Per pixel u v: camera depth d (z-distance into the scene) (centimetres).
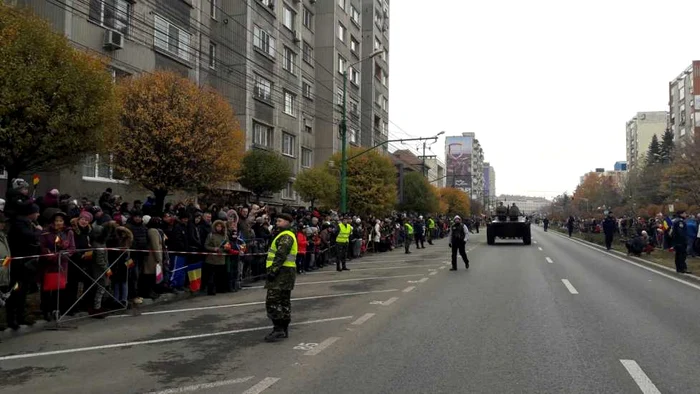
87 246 962
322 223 2058
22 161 1163
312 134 4244
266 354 696
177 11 2489
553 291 1267
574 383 574
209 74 2938
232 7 3195
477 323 888
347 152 3481
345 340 771
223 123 1781
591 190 8594
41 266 868
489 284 1397
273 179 2747
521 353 697
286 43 3725
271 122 3494
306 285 1416
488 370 621
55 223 891
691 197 3875
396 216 3391
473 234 5609
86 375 609
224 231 1262
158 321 929
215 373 613
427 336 794
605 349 718
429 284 1404
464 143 12700
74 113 1158
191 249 1229
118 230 1003
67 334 825
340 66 4791
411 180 5419
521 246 3200
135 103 1647
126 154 1614
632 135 13262
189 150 1677
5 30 1091
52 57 1148
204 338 795
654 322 899
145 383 577
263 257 1570
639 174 5862
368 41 5816
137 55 2200
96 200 1947
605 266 1909
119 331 847
